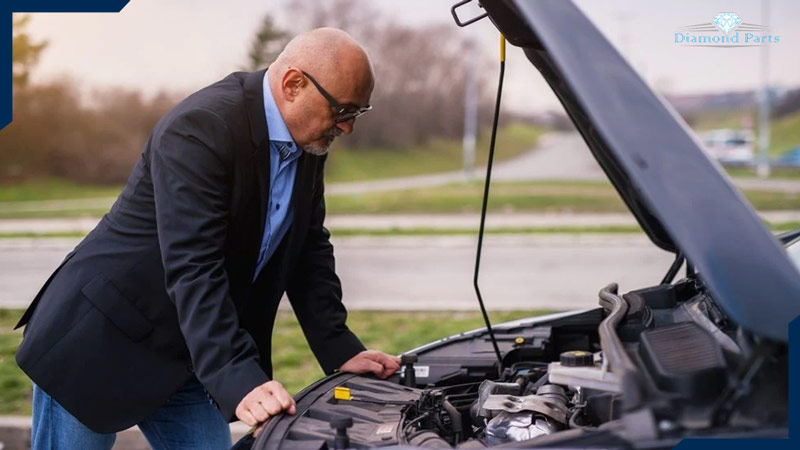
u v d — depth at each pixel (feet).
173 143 8.00
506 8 7.89
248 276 8.85
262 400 7.19
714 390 5.57
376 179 97.45
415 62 110.73
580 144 114.62
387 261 38.52
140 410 8.64
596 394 6.95
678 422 5.40
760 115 102.37
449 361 9.39
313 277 9.65
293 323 24.49
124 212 8.72
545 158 107.34
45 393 8.82
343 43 8.14
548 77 8.51
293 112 8.24
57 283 8.84
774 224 48.42
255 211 8.45
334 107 8.14
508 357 9.43
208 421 9.53
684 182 5.55
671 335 6.38
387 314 25.77
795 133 99.60
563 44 5.90
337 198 74.43
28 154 91.61
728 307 5.23
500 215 61.41
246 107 8.28
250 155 8.23
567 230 48.91
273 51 99.45
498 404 7.27
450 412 7.66
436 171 103.09
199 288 7.72
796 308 5.24
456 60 111.75
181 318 7.77
